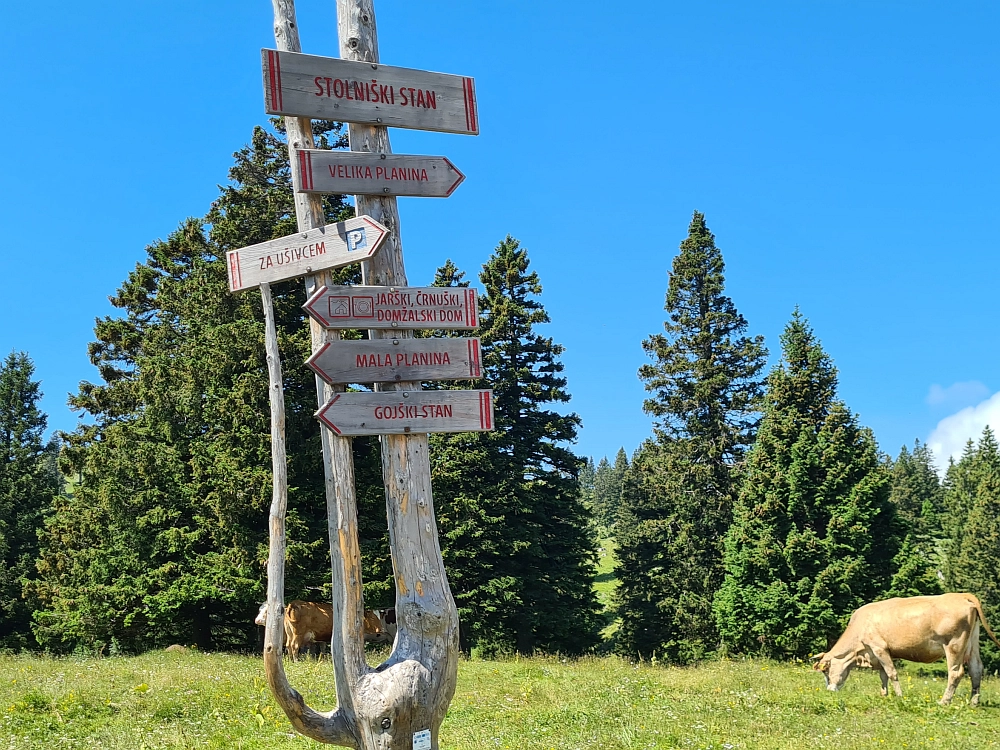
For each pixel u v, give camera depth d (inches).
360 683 268.1
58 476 1977.1
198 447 1094.4
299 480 1056.2
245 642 1136.8
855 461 1294.3
